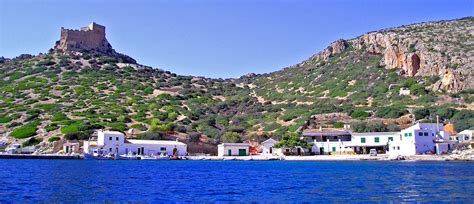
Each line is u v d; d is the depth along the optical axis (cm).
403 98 17238
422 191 4422
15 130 14650
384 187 4806
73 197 4134
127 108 18362
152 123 16150
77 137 14000
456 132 13338
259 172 7362
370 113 15988
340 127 14975
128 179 5994
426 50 19350
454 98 16288
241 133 16188
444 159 10488
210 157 13112
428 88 17575
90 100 19125
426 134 11825
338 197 4119
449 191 4394
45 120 15688
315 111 17025
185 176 6562
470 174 6216
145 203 3853
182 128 15825
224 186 5150
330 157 11912
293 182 5522
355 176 6212
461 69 17262
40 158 12075
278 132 15362
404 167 7962
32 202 3825
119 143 13388
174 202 3928
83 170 7606
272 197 4206
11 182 5359
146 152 13725
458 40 19875
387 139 12838
